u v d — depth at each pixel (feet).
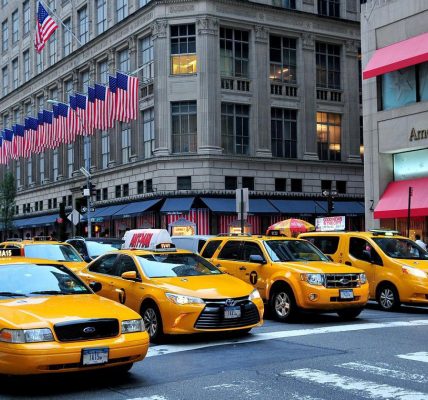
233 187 126.00
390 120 89.56
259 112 130.31
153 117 129.29
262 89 131.03
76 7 164.86
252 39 130.72
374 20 92.58
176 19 124.67
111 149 146.61
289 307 41.73
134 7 137.18
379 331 37.65
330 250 55.06
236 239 48.57
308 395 22.66
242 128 129.08
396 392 22.89
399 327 39.40
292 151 136.46
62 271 29.60
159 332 33.68
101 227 147.33
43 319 23.24
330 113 142.51
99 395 23.09
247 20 129.29
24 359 22.20
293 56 138.00
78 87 162.81
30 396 23.03
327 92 141.90
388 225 90.17
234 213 122.01
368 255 51.49
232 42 129.08
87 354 23.12
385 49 90.02
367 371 26.43
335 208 136.26
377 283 51.16
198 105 122.93
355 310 43.73
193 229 114.62
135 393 23.39
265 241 46.03
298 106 136.77
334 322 42.39
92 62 154.40
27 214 193.98
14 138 162.20
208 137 122.21
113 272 39.65
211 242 51.39
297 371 26.58
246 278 45.70
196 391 23.53
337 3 145.07
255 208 124.88
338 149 143.74
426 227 84.48
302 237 57.72
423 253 52.75
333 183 140.26
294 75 137.69
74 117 133.59
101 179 149.48
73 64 163.94
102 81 152.46
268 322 42.27
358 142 145.18
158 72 124.98
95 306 25.41
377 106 91.91
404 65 83.61
